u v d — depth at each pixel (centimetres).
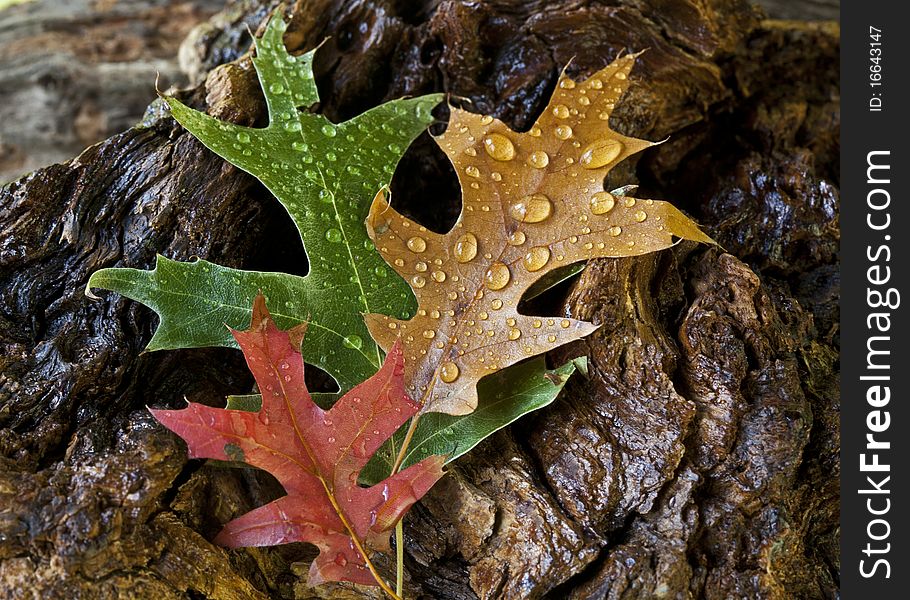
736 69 67
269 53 60
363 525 54
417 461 56
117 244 59
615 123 63
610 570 55
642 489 56
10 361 57
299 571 57
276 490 58
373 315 56
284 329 57
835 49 69
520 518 56
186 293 56
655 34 65
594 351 57
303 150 59
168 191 60
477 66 64
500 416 56
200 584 55
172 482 55
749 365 57
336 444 54
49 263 59
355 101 65
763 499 56
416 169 65
